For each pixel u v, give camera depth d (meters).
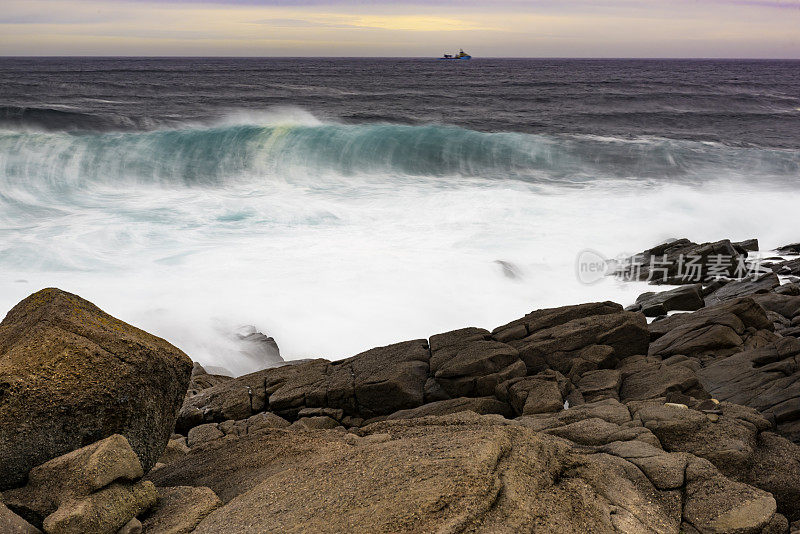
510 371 8.48
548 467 4.15
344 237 17.22
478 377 8.45
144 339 4.60
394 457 4.06
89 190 21.86
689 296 12.89
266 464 4.92
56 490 3.66
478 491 3.47
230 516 3.79
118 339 4.34
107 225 17.81
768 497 4.35
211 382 10.25
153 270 14.89
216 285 14.06
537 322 9.75
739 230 19.42
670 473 4.62
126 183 22.94
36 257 15.42
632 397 7.71
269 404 8.82
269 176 24.27
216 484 4.72
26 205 19.89
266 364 11.48
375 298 13.65
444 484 3.54
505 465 3.91
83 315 4.52
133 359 4.30
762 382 7.57
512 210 19.73
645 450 5.03
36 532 3.42
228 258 15.61
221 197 20.97
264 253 15.97
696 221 19.41
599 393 7.87
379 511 3.40
